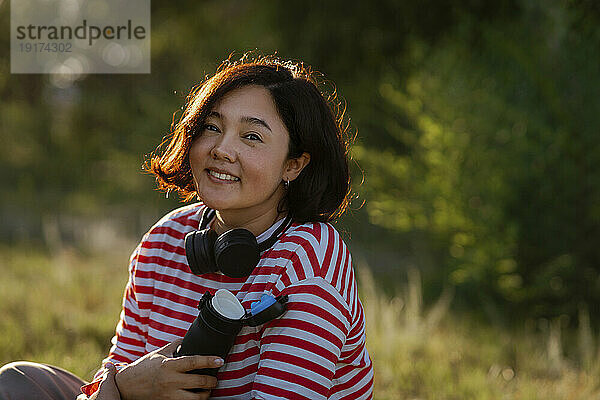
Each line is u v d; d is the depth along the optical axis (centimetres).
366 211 1030
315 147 180
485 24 777
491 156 680
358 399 197
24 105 1588
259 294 176
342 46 1189
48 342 443
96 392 179
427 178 721
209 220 194
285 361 168
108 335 473
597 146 633
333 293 174
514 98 691
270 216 186
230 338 169
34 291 571
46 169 1439
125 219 1093
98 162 1435
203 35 1369
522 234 657
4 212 1138
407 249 934
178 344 178
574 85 654
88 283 613
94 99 1480
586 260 640
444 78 731
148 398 174
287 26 1241
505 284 646
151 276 192
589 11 676
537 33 714
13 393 186
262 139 175
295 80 181
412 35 1077
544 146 652
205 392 175
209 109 179
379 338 485
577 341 543
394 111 971
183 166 192
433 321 529
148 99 1302
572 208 641
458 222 689
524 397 397
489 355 484
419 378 430
